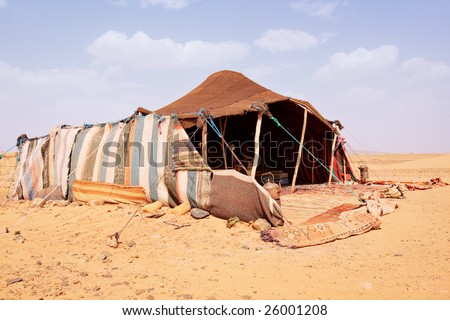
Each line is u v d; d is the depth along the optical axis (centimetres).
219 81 1552
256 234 753
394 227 839
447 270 544
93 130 1203
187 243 696
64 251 652
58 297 454
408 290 475
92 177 1127
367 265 576
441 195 1342
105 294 464
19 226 862
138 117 1074
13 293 465
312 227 765
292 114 1438
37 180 1291
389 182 1675
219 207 846
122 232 773
